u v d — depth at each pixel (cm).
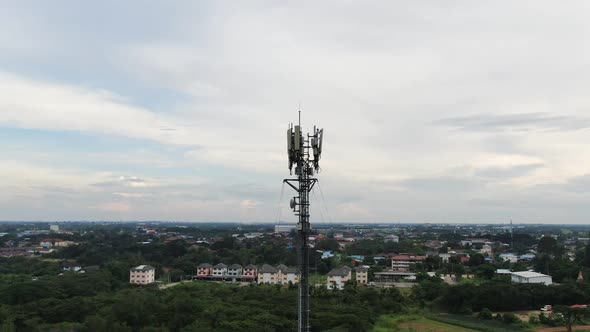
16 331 11325
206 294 15150
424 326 12750
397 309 14338
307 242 5041
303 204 5044
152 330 10631
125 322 11294
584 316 12781
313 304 13562
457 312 14588
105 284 17538
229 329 10750
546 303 15188
